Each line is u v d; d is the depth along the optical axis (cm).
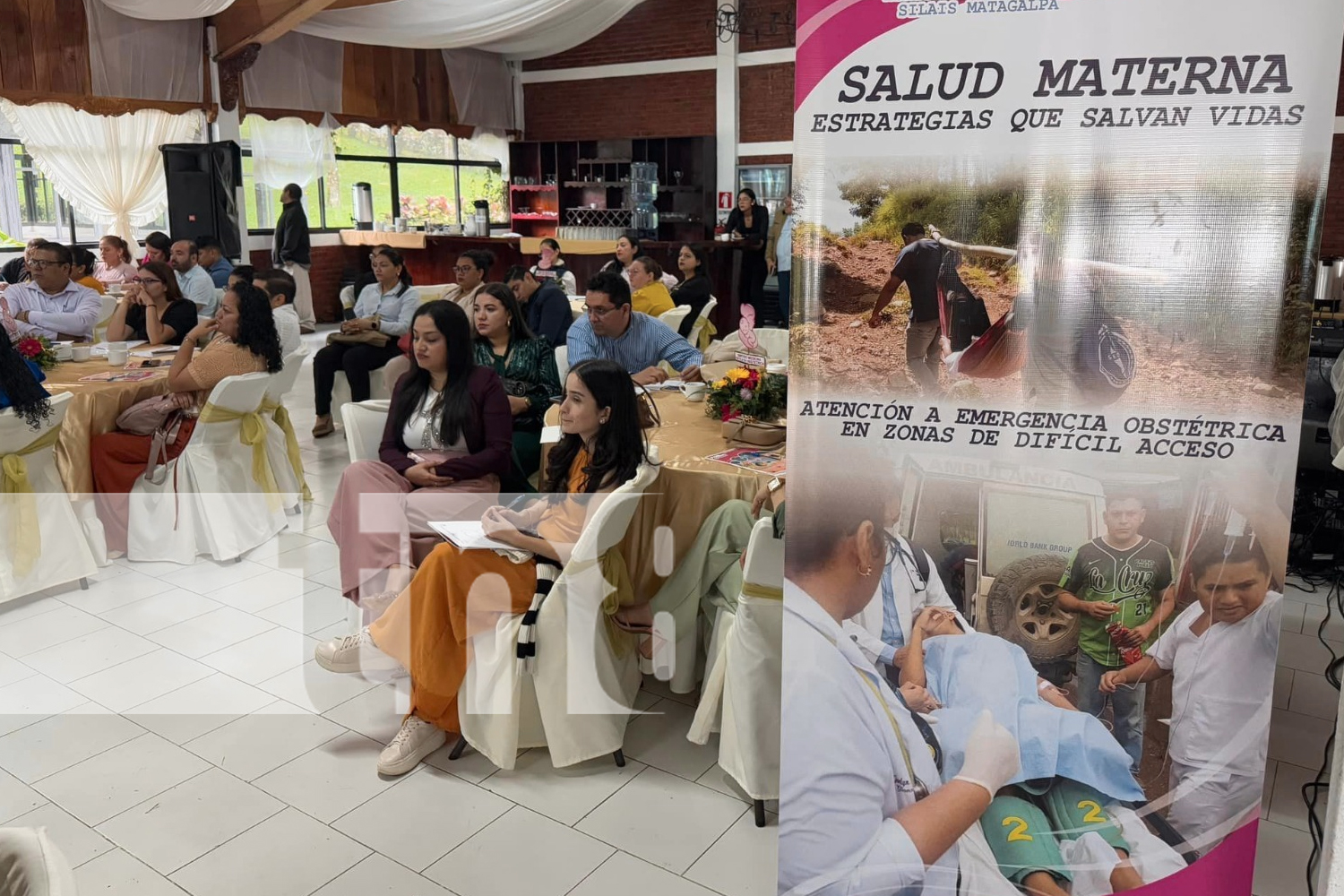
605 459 267
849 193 138
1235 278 130
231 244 969
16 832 128
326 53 1077
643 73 1213
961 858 151
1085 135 130
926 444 143
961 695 147
